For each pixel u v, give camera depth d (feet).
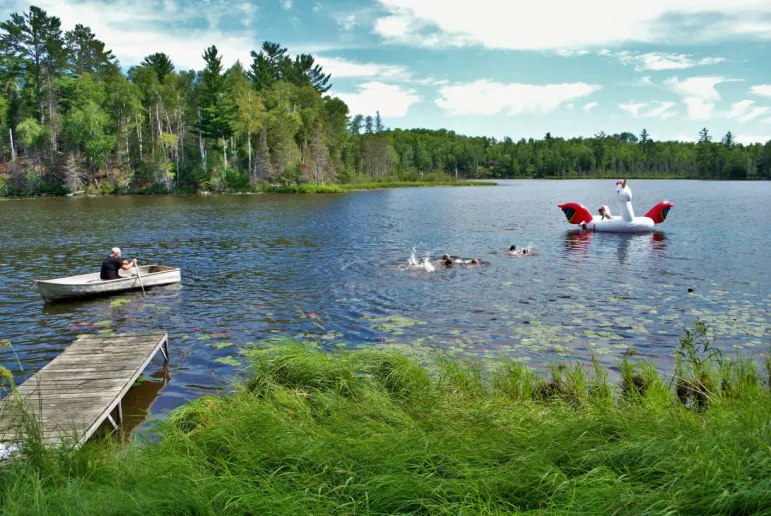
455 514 12.47
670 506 11.80
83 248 78.95
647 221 90.27
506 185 400.47
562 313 40.86
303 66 368.48
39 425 19.13
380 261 65.67
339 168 344.08
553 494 12.77
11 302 46.91
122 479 15.30
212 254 72.64
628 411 19.24
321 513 12.84
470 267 60.70
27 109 256.11
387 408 20.48
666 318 39.06
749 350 31.73
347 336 35.94
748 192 237.66
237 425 18.51
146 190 236.84
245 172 269.03
